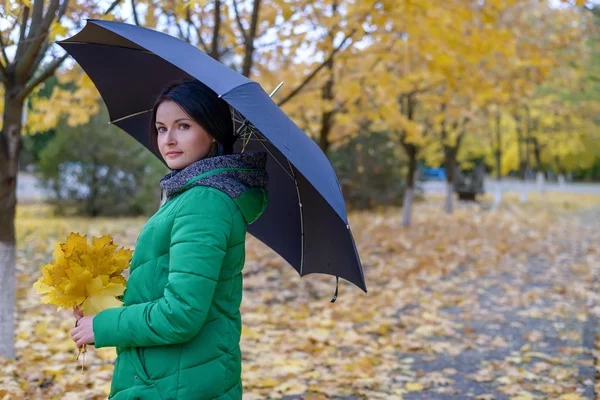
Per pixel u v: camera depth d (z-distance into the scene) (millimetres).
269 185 2258
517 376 4262
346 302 6754
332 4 6422
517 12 8875
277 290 7395
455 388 4090
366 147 18844
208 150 1854
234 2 5922
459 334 5480
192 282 1545
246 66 6031
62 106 6531
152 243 1684
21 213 15656
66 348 4645
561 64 10266
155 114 1893
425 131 14562
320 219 2070
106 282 1791
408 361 4668
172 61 1760
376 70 8141
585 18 9281
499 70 8586
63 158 15273
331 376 4215
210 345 1655
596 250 11023
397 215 17875
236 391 1746
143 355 1646
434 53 6082
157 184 15398
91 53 2344
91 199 15539
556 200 25969
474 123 16891
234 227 1676
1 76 4098
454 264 9273
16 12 3266
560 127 20812
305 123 9367
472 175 24922
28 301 6266
